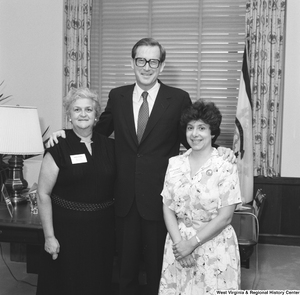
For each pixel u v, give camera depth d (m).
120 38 5.07
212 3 4.86
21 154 3.18
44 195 2.26
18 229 2.63
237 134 4.45
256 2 4.52
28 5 4.91
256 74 4.57
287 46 4.46
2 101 5.01
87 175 2.26
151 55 2.34
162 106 2.37
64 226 2.28
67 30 4.85
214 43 4.89
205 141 2.07
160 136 2.34
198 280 2.05
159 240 2.35
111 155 2.41
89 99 2.30
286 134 4.54
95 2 5.08
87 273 2.29
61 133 2.33
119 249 2.40
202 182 2.04
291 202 4.63
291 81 4.48
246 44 4.51
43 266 2.34
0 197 4.64
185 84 4.97
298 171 4.56
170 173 2.15
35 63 4.94
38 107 4.96
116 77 5.12
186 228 2.09
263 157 4.61
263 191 4.66
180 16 4.93
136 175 2.32
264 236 4.70
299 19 4.41
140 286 2.97
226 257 2.04
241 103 4.45
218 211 2.05
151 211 2.30
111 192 2.38
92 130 2.43
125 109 2.42
